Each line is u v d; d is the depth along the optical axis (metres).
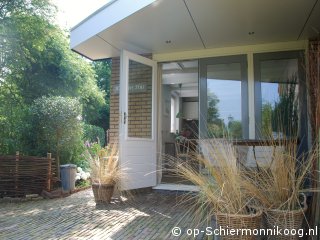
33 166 5.39
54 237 3.01
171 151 7.29
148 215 3.79
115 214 3.87
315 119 3.00
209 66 5.58
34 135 6.65
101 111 17.48
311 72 3.25
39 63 11.10
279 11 4.06
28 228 3.33
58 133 6.54
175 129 9.11
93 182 4.63
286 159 2.41
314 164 2.66
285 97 5.10
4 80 9.84
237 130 5.28
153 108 5.71
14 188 5.30
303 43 5.09
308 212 2.67
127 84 5.20
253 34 4.87
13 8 9.19
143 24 4.49
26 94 10.76
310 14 4.14
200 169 2.62
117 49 5.68
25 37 9.34
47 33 10.14
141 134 5.46
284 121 4.98
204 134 5.38
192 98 9.50
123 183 4.90
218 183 2.34
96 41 5.22
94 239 2.93
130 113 5.25
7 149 6.61
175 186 5.55
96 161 4.82
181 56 5.76
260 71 5.27
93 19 4.90
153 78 5.76
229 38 5.05
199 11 4.08
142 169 5.37
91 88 14.55
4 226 3.43
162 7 3.97
